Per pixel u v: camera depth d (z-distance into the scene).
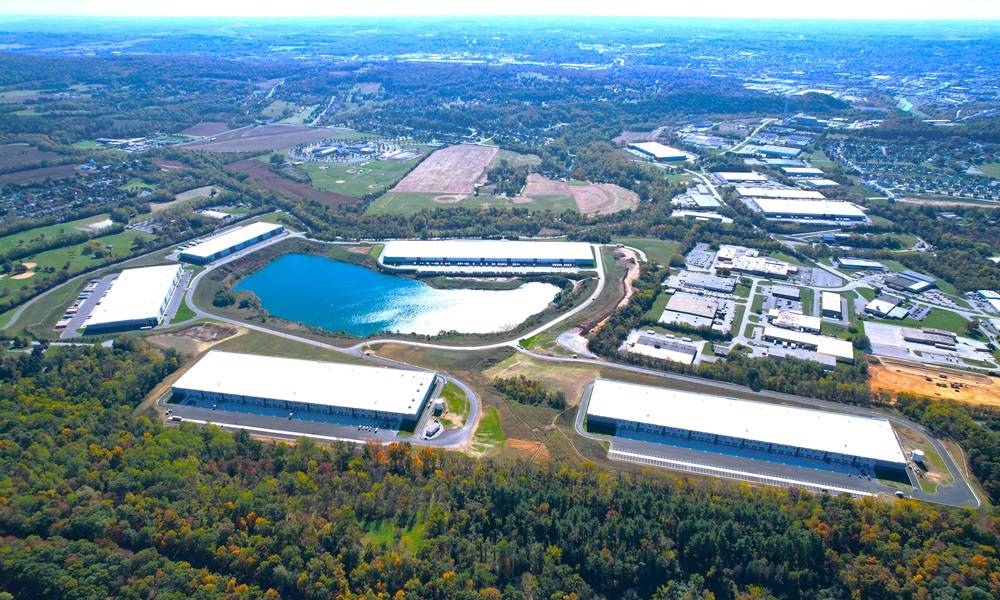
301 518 190.00
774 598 174.75
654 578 181.00
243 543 181.12
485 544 186.38
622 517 193.62
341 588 170.88
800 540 181.25
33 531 176.75
